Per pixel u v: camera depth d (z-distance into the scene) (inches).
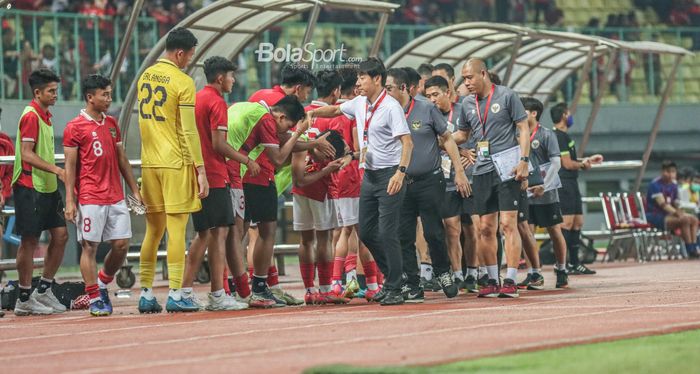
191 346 865.5
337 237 1448.1
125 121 1776.6
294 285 1840.6
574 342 808.3
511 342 822.5
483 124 1318.9
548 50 2389.3
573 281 1701.5
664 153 3612.2
